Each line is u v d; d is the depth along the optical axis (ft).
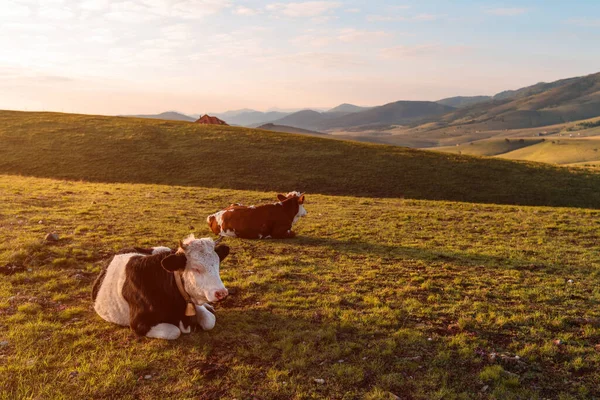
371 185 133.08
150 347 20.42
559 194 126.82
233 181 132.36
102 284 22.75
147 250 24.26
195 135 183.21
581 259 40.32
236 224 44.62
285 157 158.30
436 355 21.07
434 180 137.80
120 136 173.27
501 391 18.24
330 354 20.58
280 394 17.48
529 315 26.30
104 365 18.70
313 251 40.55
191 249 19.79
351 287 30.53
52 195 63.87
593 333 24.06
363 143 191.01
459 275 34.32
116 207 57.31
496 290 31.01
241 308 25.95
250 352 20.47
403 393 17.99
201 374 18.58
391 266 36.04
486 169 150.10
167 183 128.67
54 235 36.78
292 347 21.02
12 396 16.48
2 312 23.61
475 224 58.59
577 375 19.99
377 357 20.62
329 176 140.36
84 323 22.76
